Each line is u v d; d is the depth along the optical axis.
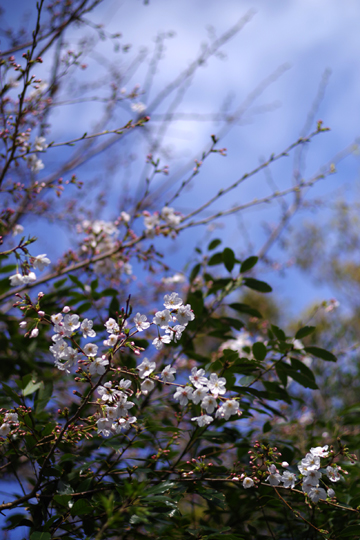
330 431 2.37
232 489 2.20
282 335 2.21
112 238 2.51
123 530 2.12
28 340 2.36
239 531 2.18
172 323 2.07
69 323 2.04
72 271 2.51
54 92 2.60
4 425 2.06
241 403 2.20
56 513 2.10
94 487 2.10
